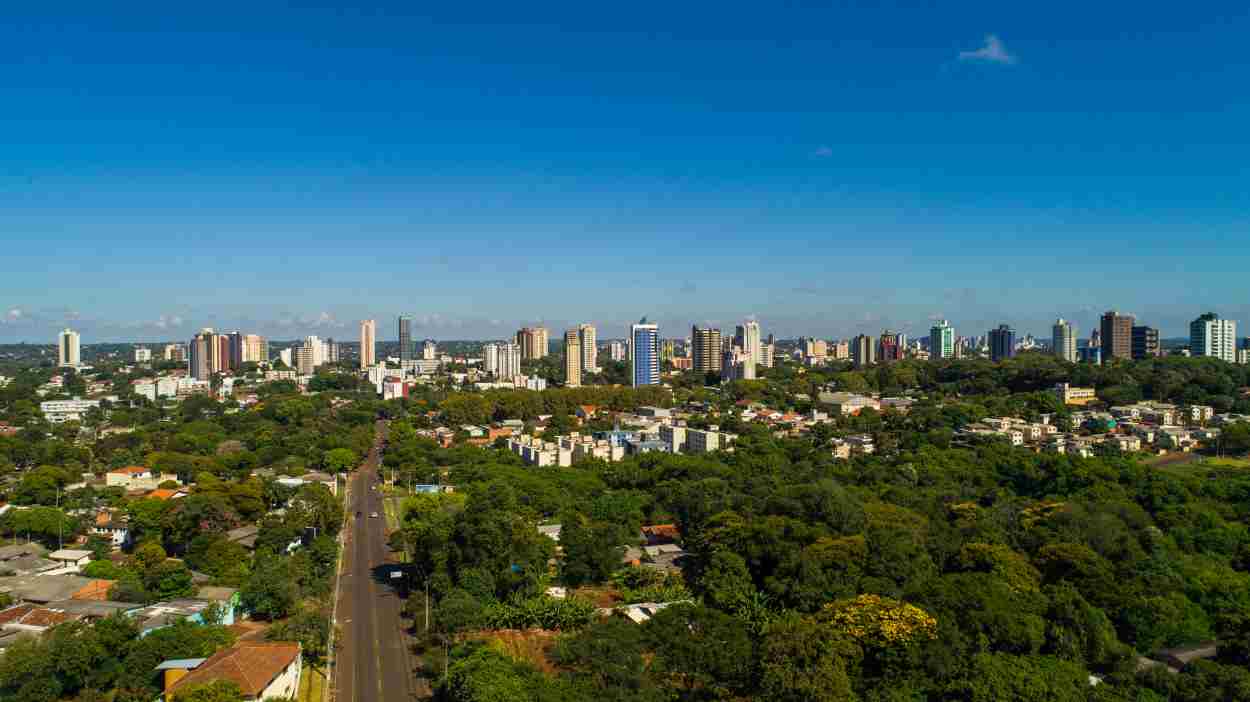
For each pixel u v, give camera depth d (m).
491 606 142.38
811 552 142.38
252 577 149.00
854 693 104.88
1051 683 103.75
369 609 154.12
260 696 105.44
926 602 122.19
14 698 106.62
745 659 114.44
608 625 126.25
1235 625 123.12
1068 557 140.75
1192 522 178.12
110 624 117.88
